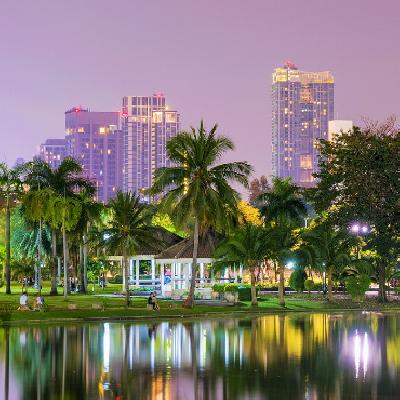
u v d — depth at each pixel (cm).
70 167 13200
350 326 8381
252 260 11069
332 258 12200
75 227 13338
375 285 18862
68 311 9381
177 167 10362
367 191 12769
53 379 4838
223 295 11788
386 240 12631
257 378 4888
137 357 5797
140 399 4247
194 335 7356
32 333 7475
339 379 4847
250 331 7769
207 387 4581
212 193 10162
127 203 11156
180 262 12838
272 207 11681
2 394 4372
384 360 5669
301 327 8262
